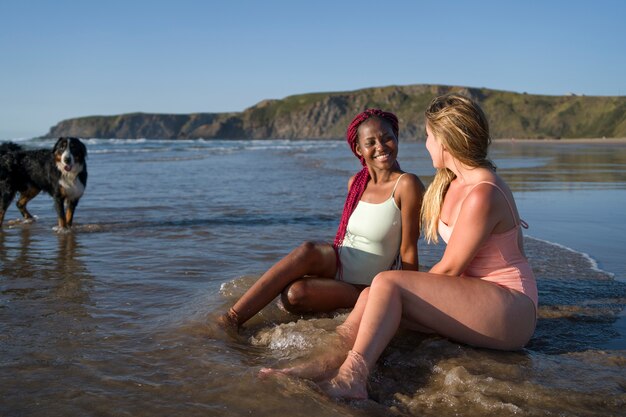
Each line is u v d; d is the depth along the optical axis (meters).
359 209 3.25
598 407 2.08
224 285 3.79
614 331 3.00
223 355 2.63
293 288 3.11
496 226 2.57
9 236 6.19
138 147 41.03
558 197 8.87
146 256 5.02
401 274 2.56
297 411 2.05
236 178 13.27
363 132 3.15
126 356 2.61
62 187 6.63
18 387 2.25
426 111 2.86
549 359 2.55
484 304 2.53
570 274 4.18
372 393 2.29
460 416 2.04
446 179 2.86
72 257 5.01
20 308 3.44
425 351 2.61
